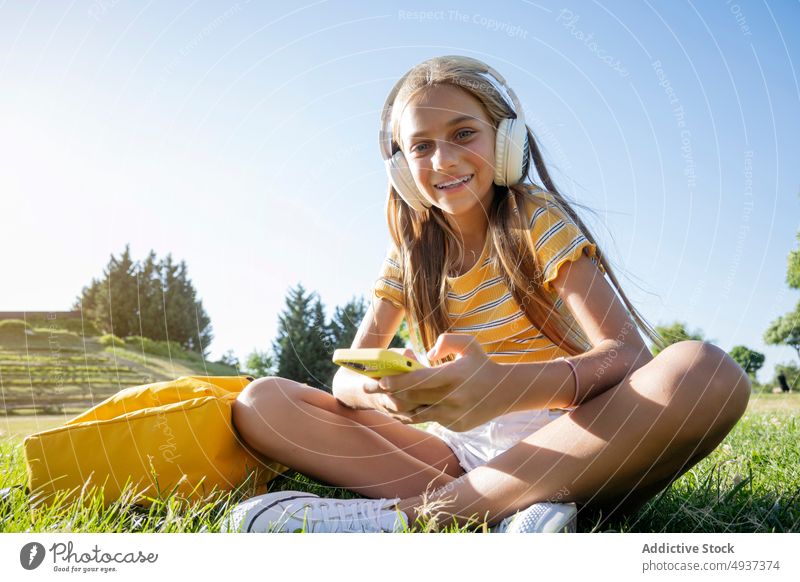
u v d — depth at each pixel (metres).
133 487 1.54
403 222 1.86
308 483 1.76
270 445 1.56
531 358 1.71
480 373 1.29
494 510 1.39
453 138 1.61
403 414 1.36
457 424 1.34
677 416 1.27
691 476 1.80
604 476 1.33
